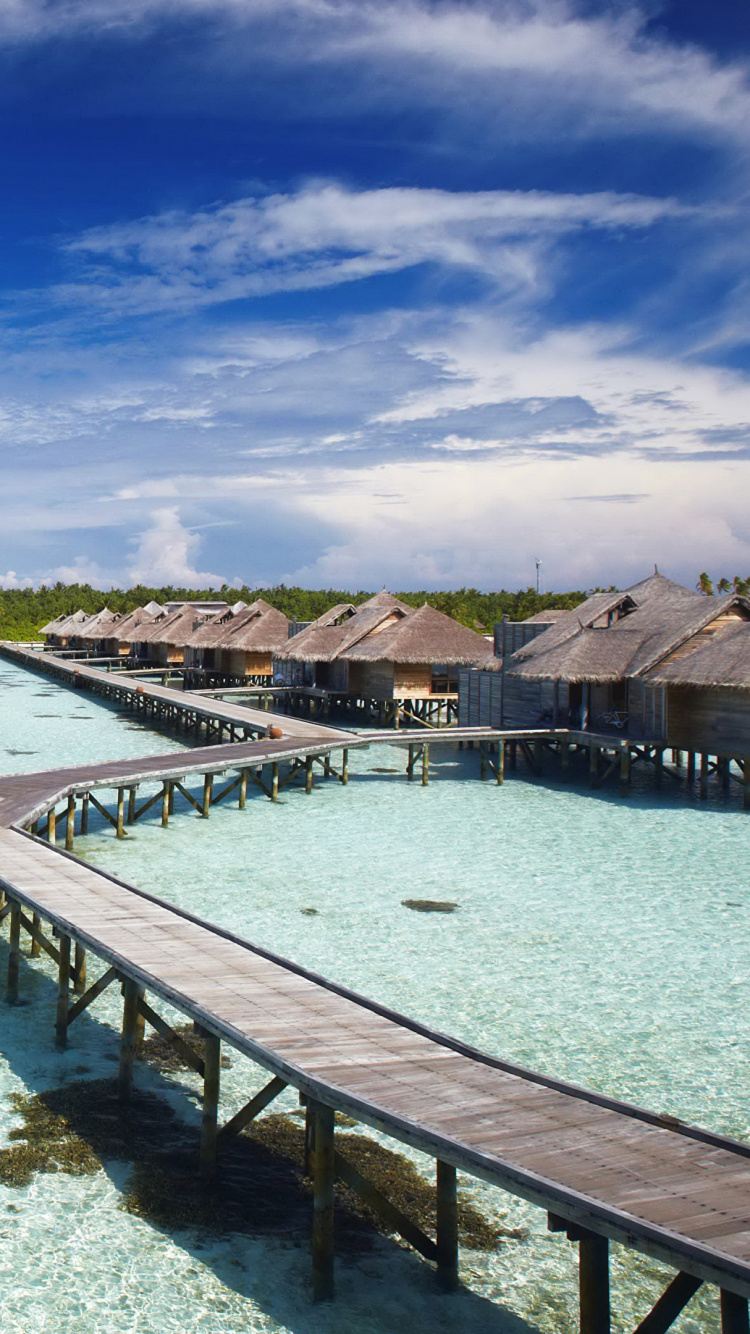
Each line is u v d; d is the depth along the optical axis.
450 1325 7.47
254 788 31.08
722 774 30.56
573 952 15.85
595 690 34.03
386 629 47.88
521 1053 12.02
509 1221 8.87
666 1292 6.17
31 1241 8.22
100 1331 7.23
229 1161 9.55
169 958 10.91
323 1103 7.77
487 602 127.12
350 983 14.20
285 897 18.66
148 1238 8.33
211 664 66.44
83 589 166.25
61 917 12.38
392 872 20.72
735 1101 10.91
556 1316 7.63
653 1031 12.81
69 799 22.73
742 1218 6.09
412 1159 9.85
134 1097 10.77
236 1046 8.86
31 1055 11.80
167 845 23.14
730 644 29.34
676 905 18.61
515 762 36.31
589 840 24.08
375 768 35.91
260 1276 7.93
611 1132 7.33
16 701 59.38
